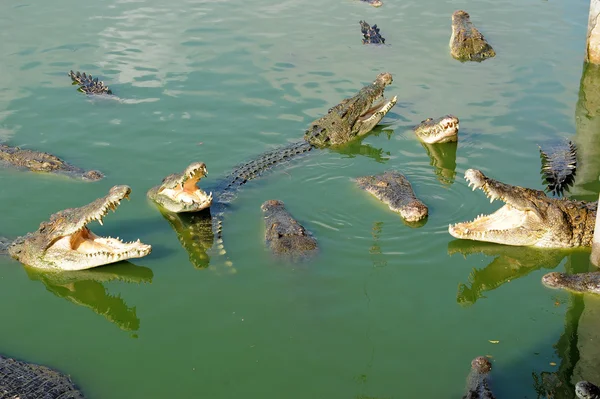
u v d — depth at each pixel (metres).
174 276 10.89
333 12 22.56
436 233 11.78
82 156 14.34
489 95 16.89
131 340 9.53
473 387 8.35
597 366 8.89
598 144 14.66
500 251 11.44
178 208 12.45
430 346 9.29
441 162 14.18
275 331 9.60
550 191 12.79
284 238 11.30
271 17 22.03
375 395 8.45
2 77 17.83
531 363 8.95
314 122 15.45
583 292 10.33
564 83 17.42
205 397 8.48
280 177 13.69
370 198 12.84
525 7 22.75
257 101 16.64
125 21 21.59
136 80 17.70
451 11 22.59
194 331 9.65
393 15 22.30
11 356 9.23
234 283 10.59
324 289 10.41
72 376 8.87
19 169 13.88
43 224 11.23
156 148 14.65
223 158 14.33
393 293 10.34
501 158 14.12
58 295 10.64
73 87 17.36
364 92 15.66
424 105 16.55
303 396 8.47
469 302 10.17
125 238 11.87
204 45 19.77
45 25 21.25
